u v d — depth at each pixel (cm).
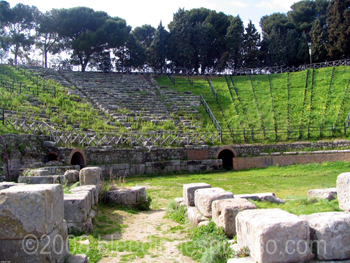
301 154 2831
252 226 537
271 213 583
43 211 497
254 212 600
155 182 2095
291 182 1936
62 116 2781
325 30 5809
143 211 1239
